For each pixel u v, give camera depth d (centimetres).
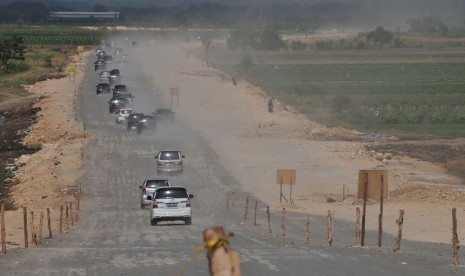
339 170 17388
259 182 15888
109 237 8875
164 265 5659
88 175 16238
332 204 13438
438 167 17988
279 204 13262
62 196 14100
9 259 6225
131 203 13575
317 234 9312
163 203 10419
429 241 8550
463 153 19938
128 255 6400
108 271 5384
